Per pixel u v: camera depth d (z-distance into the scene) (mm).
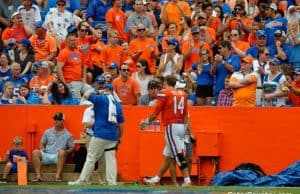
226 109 60875
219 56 65938
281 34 71688
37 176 59500
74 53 67125
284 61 71438
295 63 70938
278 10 76125
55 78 66562
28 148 61750
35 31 71625
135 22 75000
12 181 59500
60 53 66938
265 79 65250
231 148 60719
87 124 58406
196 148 60312
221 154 60625
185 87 65062
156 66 71312
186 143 55656
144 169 60062
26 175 58812
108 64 69938
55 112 61688
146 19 75375
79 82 67250
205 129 61000
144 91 65188
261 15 75812
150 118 54938
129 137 61000
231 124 60875
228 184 56312
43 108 61844
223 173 56906
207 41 72875
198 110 61031
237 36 69312
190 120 61000
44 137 60281
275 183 55844
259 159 60781
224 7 79750
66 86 64625
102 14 77375
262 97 64938
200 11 75500
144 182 58500
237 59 65938
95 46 70312
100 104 55250
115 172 55906
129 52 70562
